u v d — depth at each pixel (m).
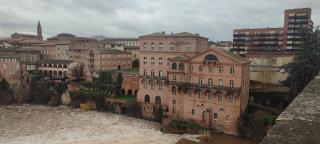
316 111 13.15
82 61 131.12
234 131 72.06
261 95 79.81
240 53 137.50
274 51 127.50
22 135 68.50
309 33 74.25
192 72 78.75
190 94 79.25
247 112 75.56
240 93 70.69
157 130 76.25
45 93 110.62
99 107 99.12
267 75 89.81
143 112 90.12
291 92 72.94
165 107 86.31
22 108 101.06
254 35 134.38
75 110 98.62
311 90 17.50
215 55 74.19
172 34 95.19
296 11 121.81
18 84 116.62
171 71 82.31
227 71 72.81
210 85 75.81
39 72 125.06
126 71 111.69
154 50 93.75
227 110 73.12
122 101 94.56
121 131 74.06
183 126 74.75
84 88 108.88
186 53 89.31
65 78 122.25
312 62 71.38
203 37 93.44
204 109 77.00
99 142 64.38
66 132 71.75
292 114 13.01
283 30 126.62
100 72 112.69
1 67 112.94
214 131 73.88
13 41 164.00
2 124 78.19
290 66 74.81
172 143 64.56
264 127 66.19
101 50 125.00
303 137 10.56
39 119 84.62
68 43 144.12
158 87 92.31
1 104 107.88
